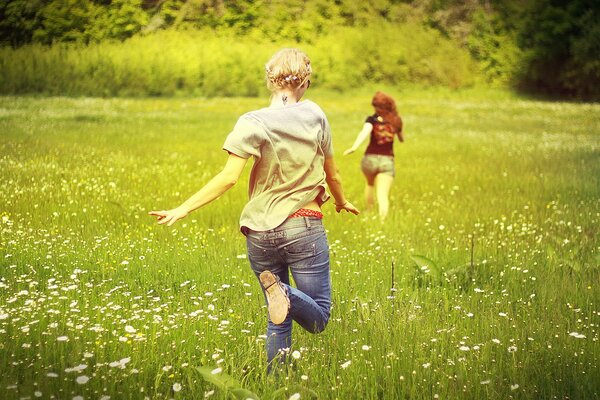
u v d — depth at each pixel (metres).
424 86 40.03
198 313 4.75
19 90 28.80
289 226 3.77
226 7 39.00
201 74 33.69
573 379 3.88
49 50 30.52
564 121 26.81
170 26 37.19
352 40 39.62
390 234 7.83
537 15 40.72
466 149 17.27
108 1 33.62
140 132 18.66
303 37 40.03
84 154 13.58
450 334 4.51
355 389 3.73
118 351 3.97
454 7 43.91
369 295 5.40
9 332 4.07
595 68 38.12
